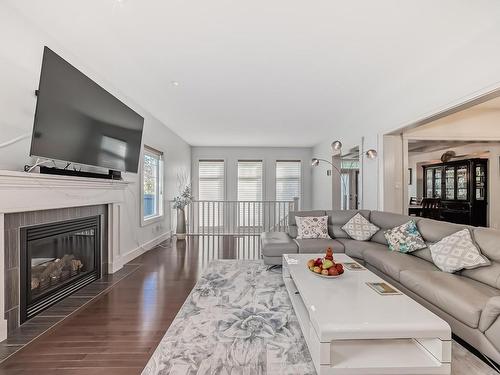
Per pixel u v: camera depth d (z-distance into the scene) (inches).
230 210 323.6
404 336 58.5
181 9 82.9
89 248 127.3
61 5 82.0
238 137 272.7
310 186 327.9
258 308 98.6
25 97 89.7
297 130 242.1
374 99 164.1
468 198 254.1
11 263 83.7
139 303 104.0
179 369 65.6
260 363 67.9
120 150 133.0
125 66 120.7
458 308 71.2
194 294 111.9
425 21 88.8
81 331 83.6
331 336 58.2
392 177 163.3
